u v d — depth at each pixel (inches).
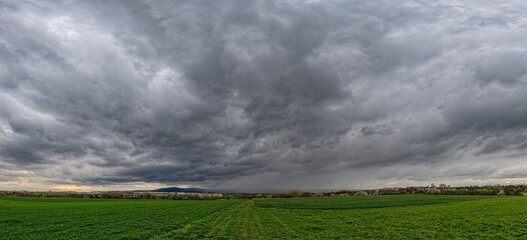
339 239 1066.1
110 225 1354.6
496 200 2635.3
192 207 2738.7
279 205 2960.1
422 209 2076.8
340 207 2475.4
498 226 1264.8
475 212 1732.3
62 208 2423.7
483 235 1101.7
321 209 2359.7
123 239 1015.6
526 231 1147.3
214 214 1984.5
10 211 1942.7
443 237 1086.4
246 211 2246.6
